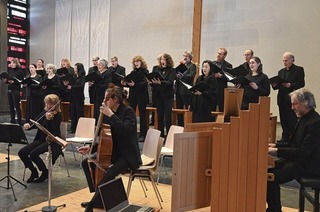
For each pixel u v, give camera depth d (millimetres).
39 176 4641
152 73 5270
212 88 5223
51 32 10938
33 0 11188
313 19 7234
